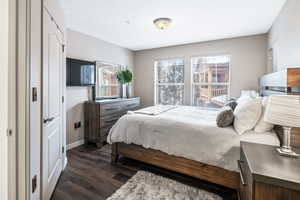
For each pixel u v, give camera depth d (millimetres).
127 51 4617
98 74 3588
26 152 1115
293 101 1012
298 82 1281
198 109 3123
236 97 3568
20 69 1080
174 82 4461
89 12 2371
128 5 2166
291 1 1874
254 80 3383
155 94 4703
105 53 3842
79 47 3197
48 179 1592
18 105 1086
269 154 1107
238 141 1586
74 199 1630
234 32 3221
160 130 2064
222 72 3812
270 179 816
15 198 1097
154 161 2139
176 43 4066
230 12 2352
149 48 4609
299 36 1674
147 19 2615
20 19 1067
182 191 1737
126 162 2469
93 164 2395
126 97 4441
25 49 1086
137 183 1885
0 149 1118
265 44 3254
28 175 1139
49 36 1581
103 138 3219
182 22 2713
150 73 4691
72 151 2908
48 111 1594
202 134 1792
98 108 3137
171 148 1951
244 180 1142
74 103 3129
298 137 1270
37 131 1308
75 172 2156
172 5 2160
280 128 1500
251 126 1615
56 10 1797
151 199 1606
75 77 3051
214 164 1678
